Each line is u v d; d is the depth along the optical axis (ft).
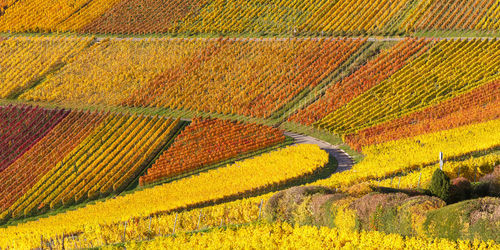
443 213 119.44
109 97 377.91
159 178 272.10
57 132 329.31
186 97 367.66
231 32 455.22
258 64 397.80
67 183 272.51
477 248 110.22
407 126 299.17
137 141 314.35
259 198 195.11
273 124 333.42
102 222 193.26
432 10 435.12
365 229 133.08
